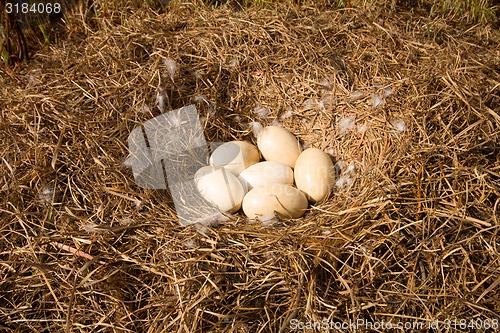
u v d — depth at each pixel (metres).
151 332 0.79
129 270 0.86
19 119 1.02
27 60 1.23
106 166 0.97
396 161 0.94
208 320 0.80
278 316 0.81
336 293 0.82
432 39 1.19
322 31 1.19
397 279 0.83
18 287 0.84
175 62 1.11
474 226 0.87
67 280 0.84
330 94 1.10
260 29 1.18
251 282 0.83
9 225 0.90
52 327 0.82
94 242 0.88
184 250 0.87
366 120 1.04
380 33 1.17
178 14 1.27
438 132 0.97
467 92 1.00
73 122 1.02
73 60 1.16
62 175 0.96
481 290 0.82
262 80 1.15
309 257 0.85
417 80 1.04
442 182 0.92
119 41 1.18
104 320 0.81
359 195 0.93
